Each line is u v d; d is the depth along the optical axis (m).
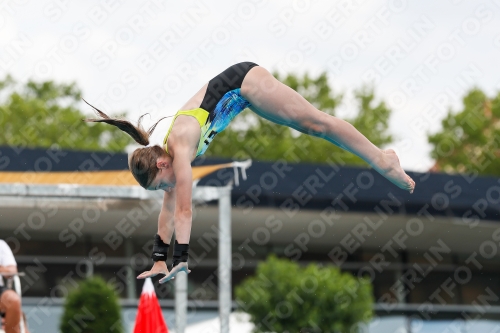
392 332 30.12
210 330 28.52
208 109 10.71
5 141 61.97
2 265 16.53
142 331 17.95
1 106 62.84
